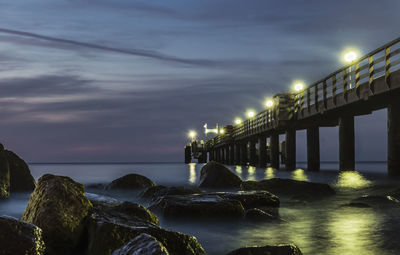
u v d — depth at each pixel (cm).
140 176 1928
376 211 1117
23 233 545
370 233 835
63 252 663
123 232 635
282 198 1452
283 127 3456
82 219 704
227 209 998
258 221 976
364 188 1798
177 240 622
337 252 693
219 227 928
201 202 1016
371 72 2000
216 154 8438
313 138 3334
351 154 2703
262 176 3020
